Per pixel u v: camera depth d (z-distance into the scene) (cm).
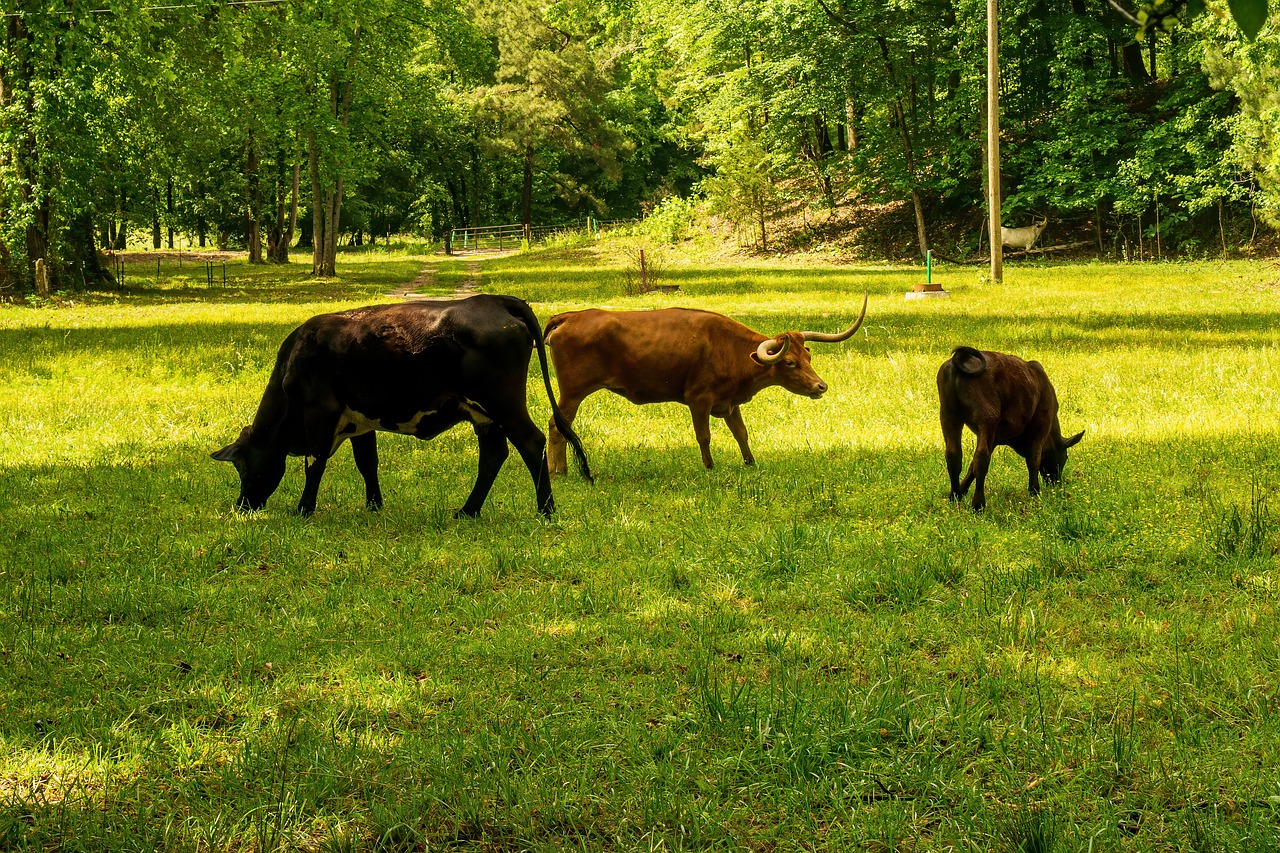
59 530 780
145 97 3359
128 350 1714
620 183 8019
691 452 1040
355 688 504
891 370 1445
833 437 1080
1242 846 365
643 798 404
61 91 2841
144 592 637
